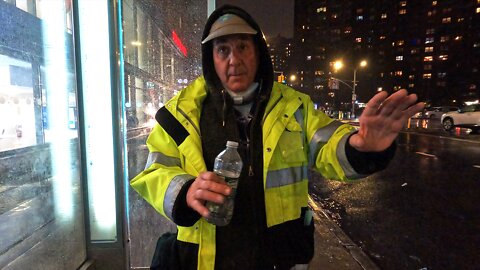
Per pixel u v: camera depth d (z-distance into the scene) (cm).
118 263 239
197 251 123
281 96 132
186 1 331
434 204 555
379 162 105
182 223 111
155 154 129
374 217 492
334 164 115
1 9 193
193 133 125
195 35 345
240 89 127
